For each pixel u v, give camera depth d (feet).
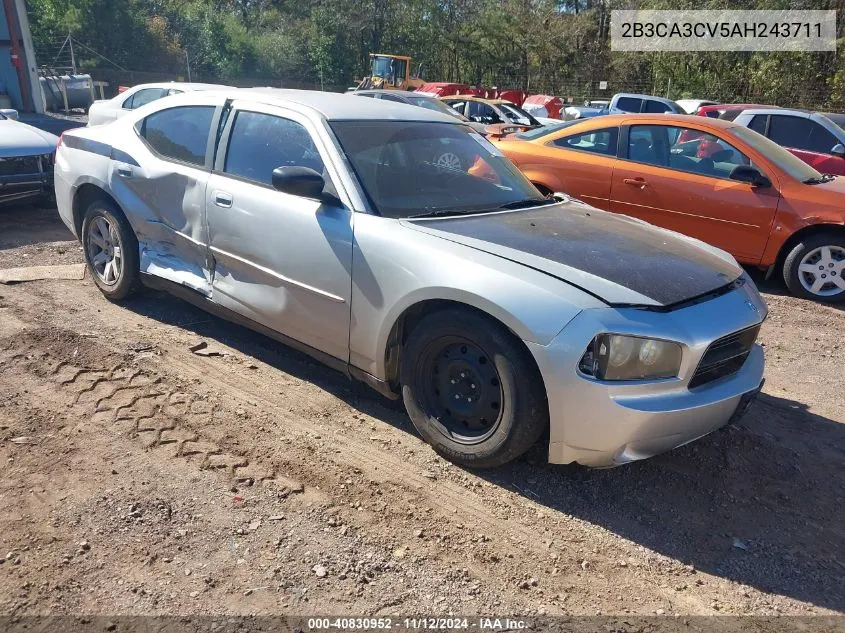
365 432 12.03
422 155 13.53
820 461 12.12
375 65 92.27
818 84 96.22
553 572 8.98
